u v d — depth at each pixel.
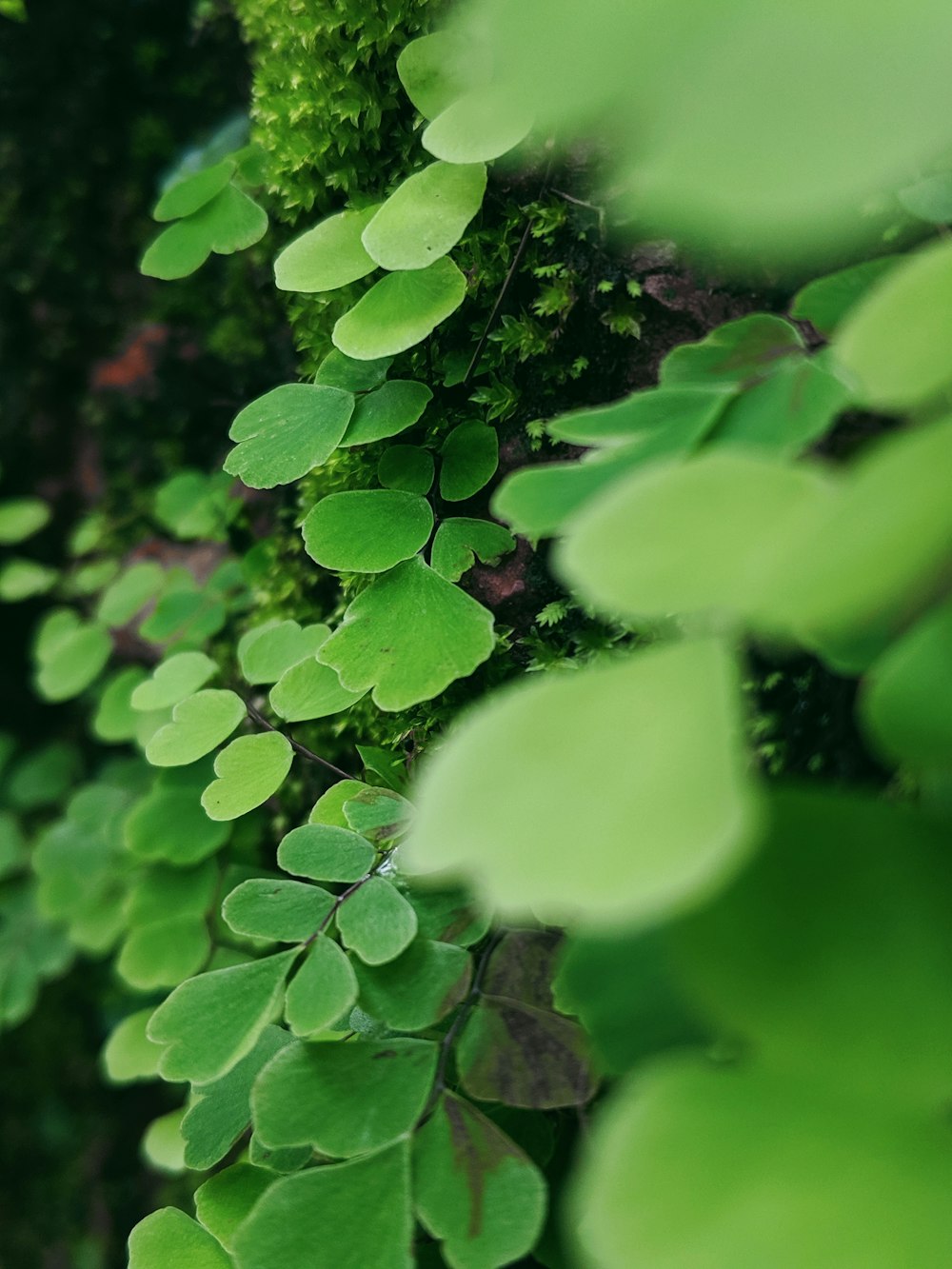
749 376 0.11
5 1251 0.29
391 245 0.14
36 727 0.32
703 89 0.05
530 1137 0.13
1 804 0.31
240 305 0.24
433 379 0.16
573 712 0.08
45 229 0.27
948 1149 0.07
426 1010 0.12
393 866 0.13
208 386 0.26
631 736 0.07
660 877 0.07
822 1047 0.07
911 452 0.07
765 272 0.14
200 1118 0.13
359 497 0.14
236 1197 0.13
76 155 0.26
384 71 0.16
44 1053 0.30
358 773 0.20
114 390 0.27
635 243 0.14
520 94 0.05
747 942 0.08
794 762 0.13
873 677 0.08
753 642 0.13
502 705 0.08
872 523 0.06
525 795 0.07
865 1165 0.07
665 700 0.07
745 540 0.07
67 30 0.25
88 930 0.26
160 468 0.28
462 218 0.14
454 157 0.13
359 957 0.13
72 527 0.30
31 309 0.27
